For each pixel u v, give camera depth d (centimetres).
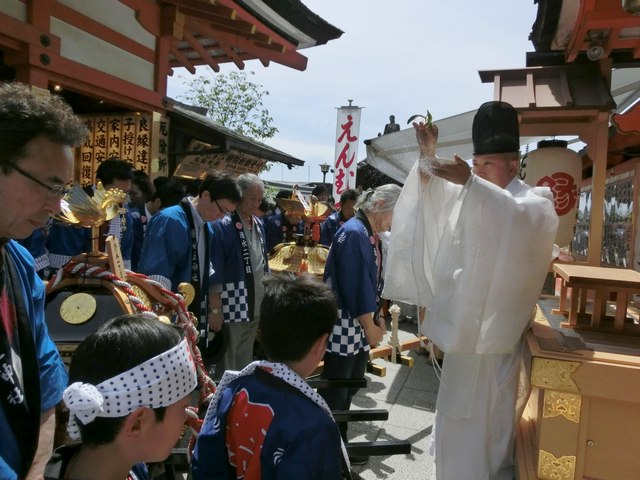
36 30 424
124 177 354
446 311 185
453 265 185
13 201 108
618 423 154
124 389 94
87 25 492
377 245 313
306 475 115
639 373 148
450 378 203
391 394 411
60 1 459
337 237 294
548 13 291
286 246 496
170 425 102
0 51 474
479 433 202
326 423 122
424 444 323
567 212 295
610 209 384
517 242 177
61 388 139
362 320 287
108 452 98
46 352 137
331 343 295
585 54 311
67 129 112
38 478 109
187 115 677
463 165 179
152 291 214
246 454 125
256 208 353
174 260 279
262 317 146
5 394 111
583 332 189
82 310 182
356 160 840
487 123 216
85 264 195
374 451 175
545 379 156
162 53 596
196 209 296
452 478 205
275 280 152
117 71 539
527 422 215
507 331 185
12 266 123
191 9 570
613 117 255
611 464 155
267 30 586
